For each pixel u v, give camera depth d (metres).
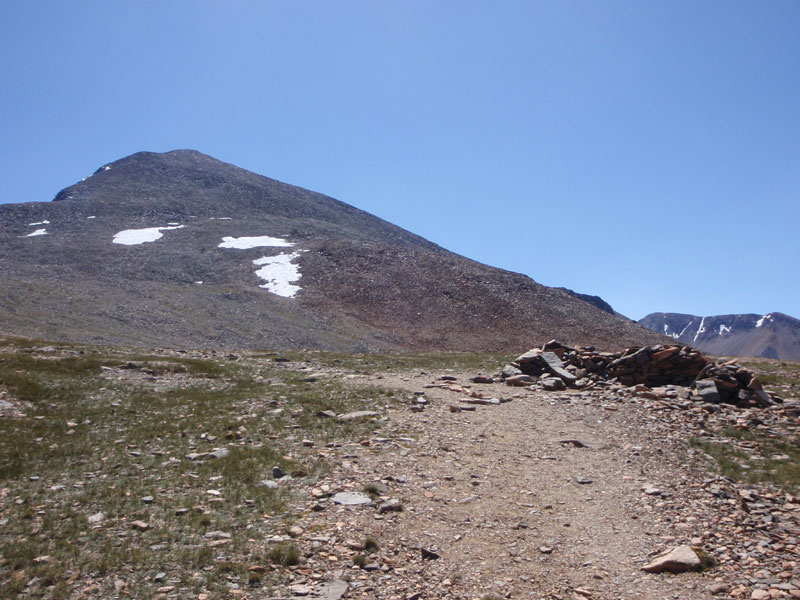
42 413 20.19
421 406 22.41
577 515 12.66
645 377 28.69
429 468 15.22
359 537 10.89
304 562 9.84
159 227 150.25
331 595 8.80
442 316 109.06
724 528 11.96
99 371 28.33
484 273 131.12
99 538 10.46
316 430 18.64
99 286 87.00
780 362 49.12
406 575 9.69
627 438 18.92
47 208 158.62
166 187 196.75
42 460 15.07
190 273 115.75
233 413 21.25
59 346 36.75
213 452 15.80
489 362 41.84
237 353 43.12
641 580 9.84
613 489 14.26
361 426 19.02
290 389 26.20
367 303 110.94
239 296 99.12
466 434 18.80
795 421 22.48
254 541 10.53
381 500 12.70
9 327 55.97
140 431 18.27
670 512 12.73
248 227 154.50
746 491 14.33
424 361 42.09
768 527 12.14
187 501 12.29
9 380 23.17
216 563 9.65
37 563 9.41
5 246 123.88
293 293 110.94
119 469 14.48
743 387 26.17
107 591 8.67
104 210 162.12
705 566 10.23
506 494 13.79
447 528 11.65
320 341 82.06
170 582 9.02
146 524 11.05
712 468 16.39
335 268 125.88
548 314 113.00
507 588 9.48
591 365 30.53
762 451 18.53
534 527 11.98
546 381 27.89
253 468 14.56
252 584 9.07
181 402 23.11
